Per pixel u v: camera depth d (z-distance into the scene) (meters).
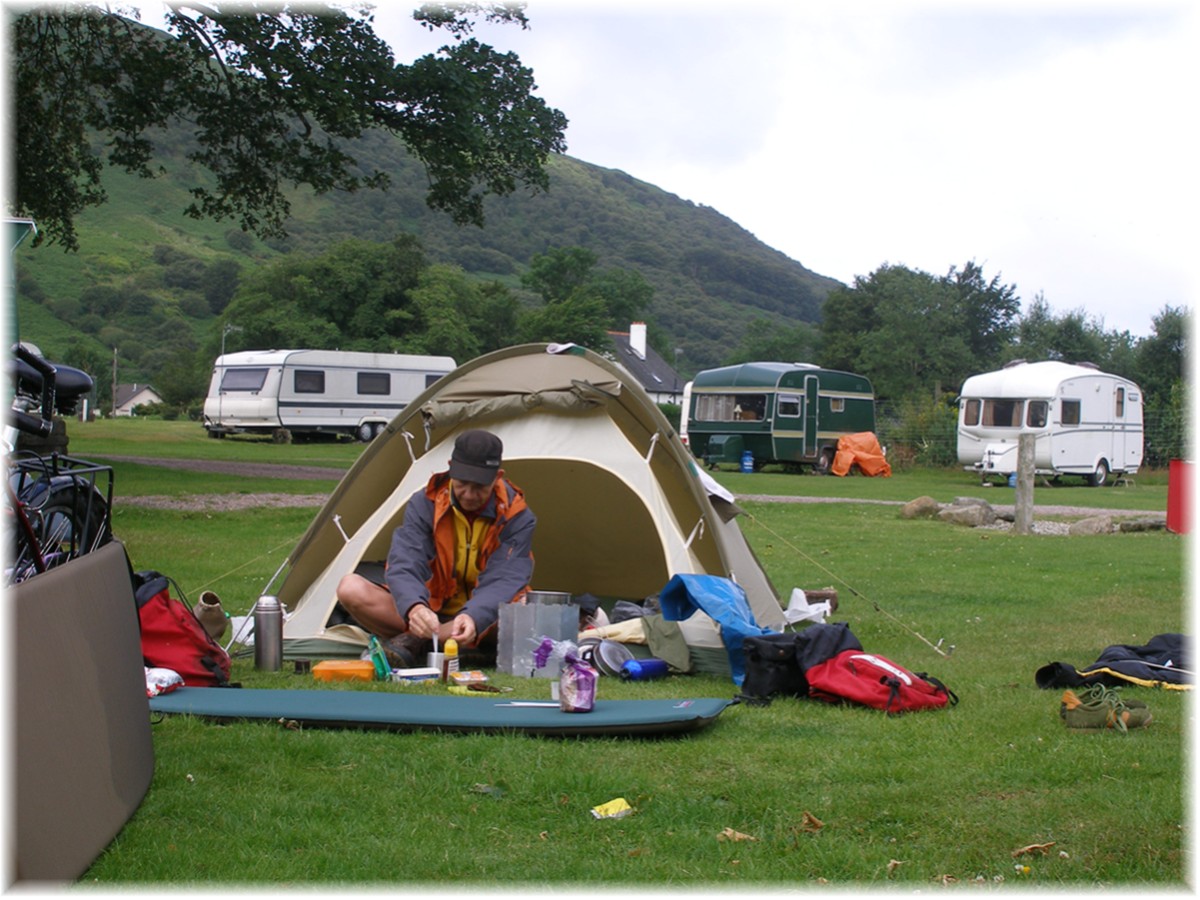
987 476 31.03
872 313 76.81
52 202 20.92
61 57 19.83
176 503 16.16
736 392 32.53
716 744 4.57
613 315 100.06
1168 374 46.06
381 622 6.42
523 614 6.06
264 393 36.88
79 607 3.31
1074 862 3.39
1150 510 21.42
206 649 5.54
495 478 6.09
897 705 5.24
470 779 4.04
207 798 3.72
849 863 3.35
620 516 8.12
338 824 3.59
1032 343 56.28
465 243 145.75
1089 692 5.13
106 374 90.00
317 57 19.73
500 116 21.50
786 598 9.02
